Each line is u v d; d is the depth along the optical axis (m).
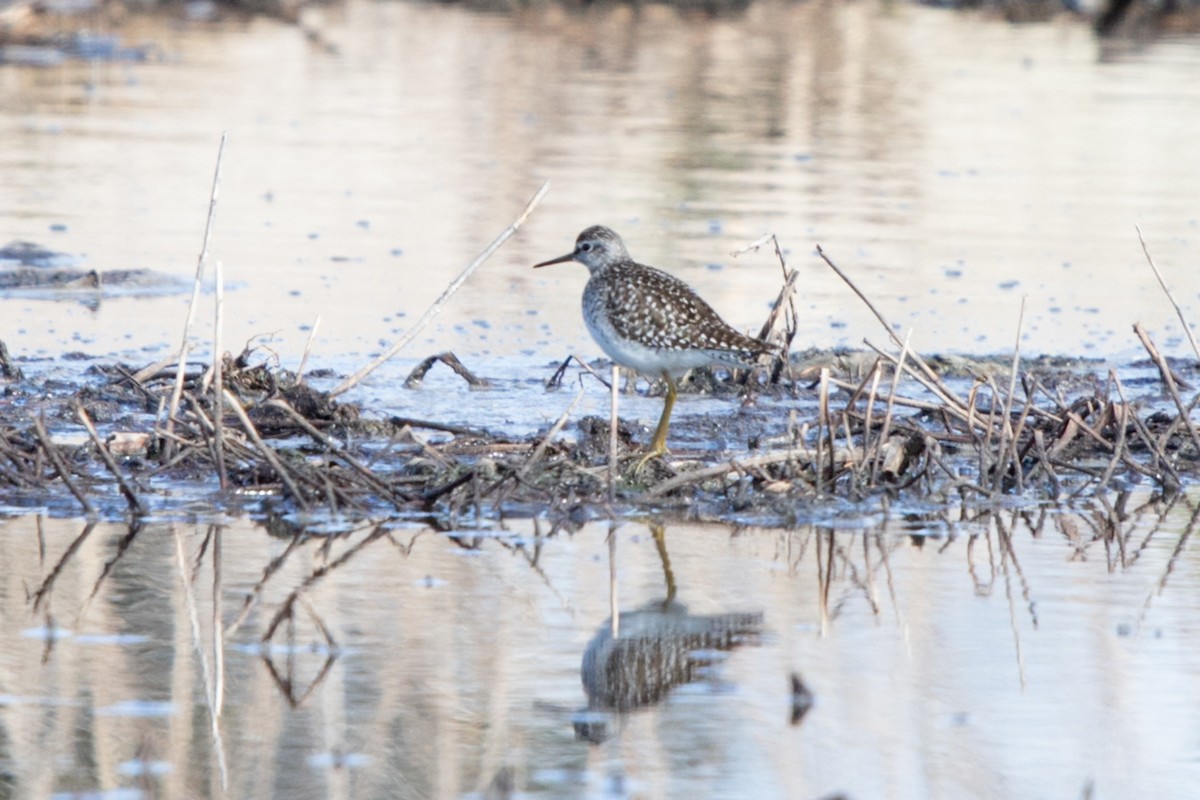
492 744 7.37
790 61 37.91
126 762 7.11
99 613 8.80
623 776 7.07
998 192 24.59
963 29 44.69
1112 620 8.98
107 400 12.91
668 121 29.88
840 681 8.07
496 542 10.20
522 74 35.22
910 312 17.47
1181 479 12.00
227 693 7.84
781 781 7.04
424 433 12.47
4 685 7.85
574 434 12.58
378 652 8.35
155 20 41.38
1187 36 43.47
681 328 12.02
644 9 46.22
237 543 10.02
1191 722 7.67
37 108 28.83
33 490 10.81
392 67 35.84
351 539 10.19
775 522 10.77
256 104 30.52
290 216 21.69
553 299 17.92
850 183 24.97
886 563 9.95
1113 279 19.31
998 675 8.18
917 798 6.91
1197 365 15.44
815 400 14.11
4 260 18.47
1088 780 7.09
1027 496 11.51
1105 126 30.34
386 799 6.84
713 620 8.88
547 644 8.49
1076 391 14.39
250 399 13.10
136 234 20.27
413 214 22.00
